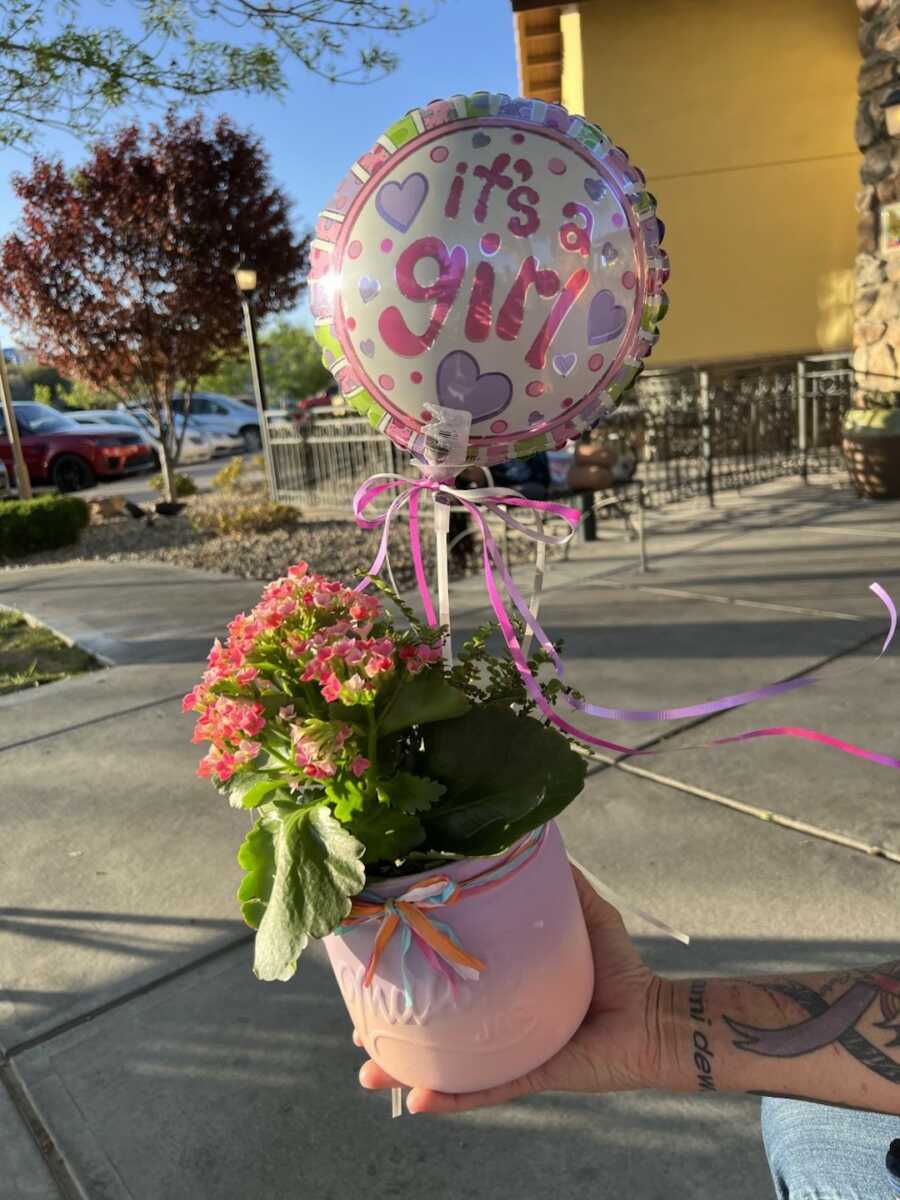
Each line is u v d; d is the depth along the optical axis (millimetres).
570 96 11312
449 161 959
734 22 9070
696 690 3646
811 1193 977
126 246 12266
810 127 9227
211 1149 1672
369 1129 1693
